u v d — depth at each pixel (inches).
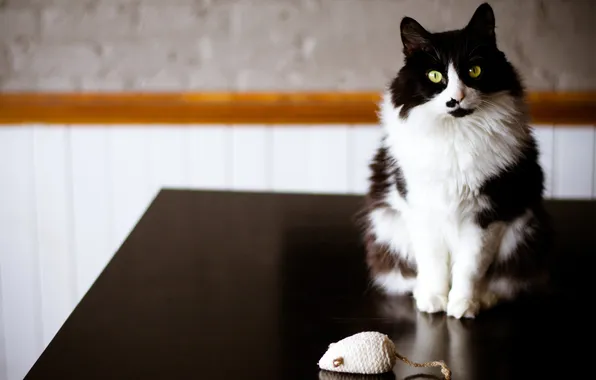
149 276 64.1
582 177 94.4
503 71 57.6
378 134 93.7
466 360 53.6
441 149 57.0
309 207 78.2
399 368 52.8
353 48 92.7
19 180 95.4
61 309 99.2
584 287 62.5
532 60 92.7
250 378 51.8
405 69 58.6
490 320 58.2
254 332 56.5
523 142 58.2
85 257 97.6
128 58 93.5
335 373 52.2
